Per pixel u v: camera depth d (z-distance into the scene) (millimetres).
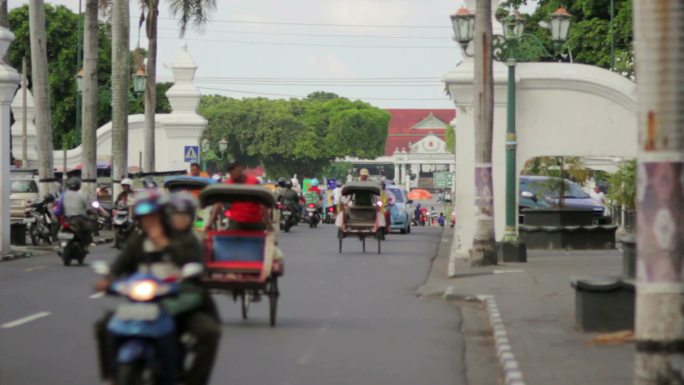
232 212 31688
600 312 26984
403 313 33719
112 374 16266
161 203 17172
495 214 55406
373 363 24453
